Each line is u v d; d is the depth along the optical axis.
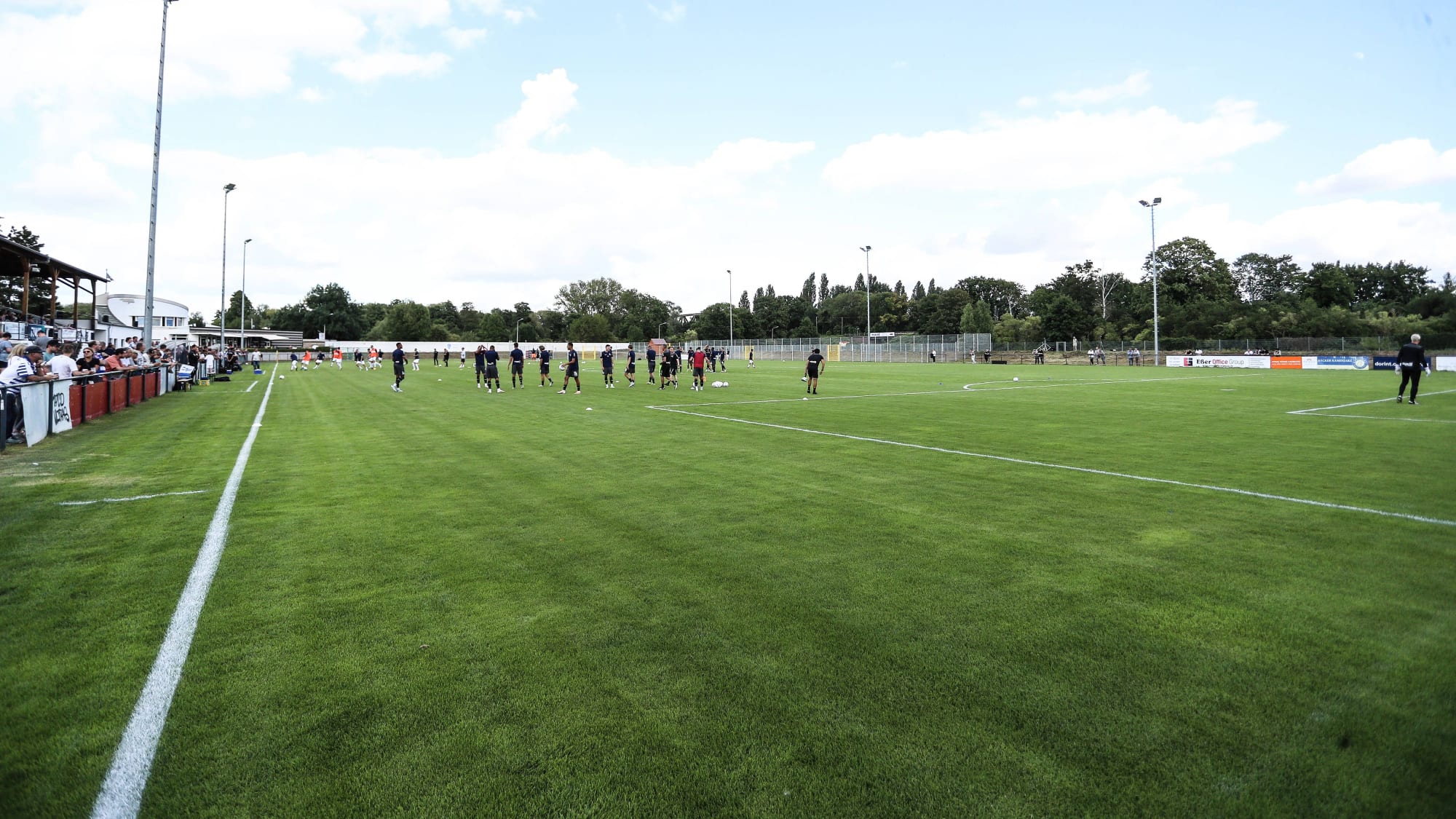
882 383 30.38
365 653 3.74
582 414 16.75
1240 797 2.60
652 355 30.08
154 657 3.68
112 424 14.62
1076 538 5.90
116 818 2.50
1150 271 95.12
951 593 4.61
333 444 11.53
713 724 3.08
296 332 95.56
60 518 6.60
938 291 128.12
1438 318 73.44
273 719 3.10
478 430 13.52
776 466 9.41
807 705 3.23
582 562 5.26
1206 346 65.94
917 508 6.97
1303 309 79.75
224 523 6.41
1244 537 5.94
